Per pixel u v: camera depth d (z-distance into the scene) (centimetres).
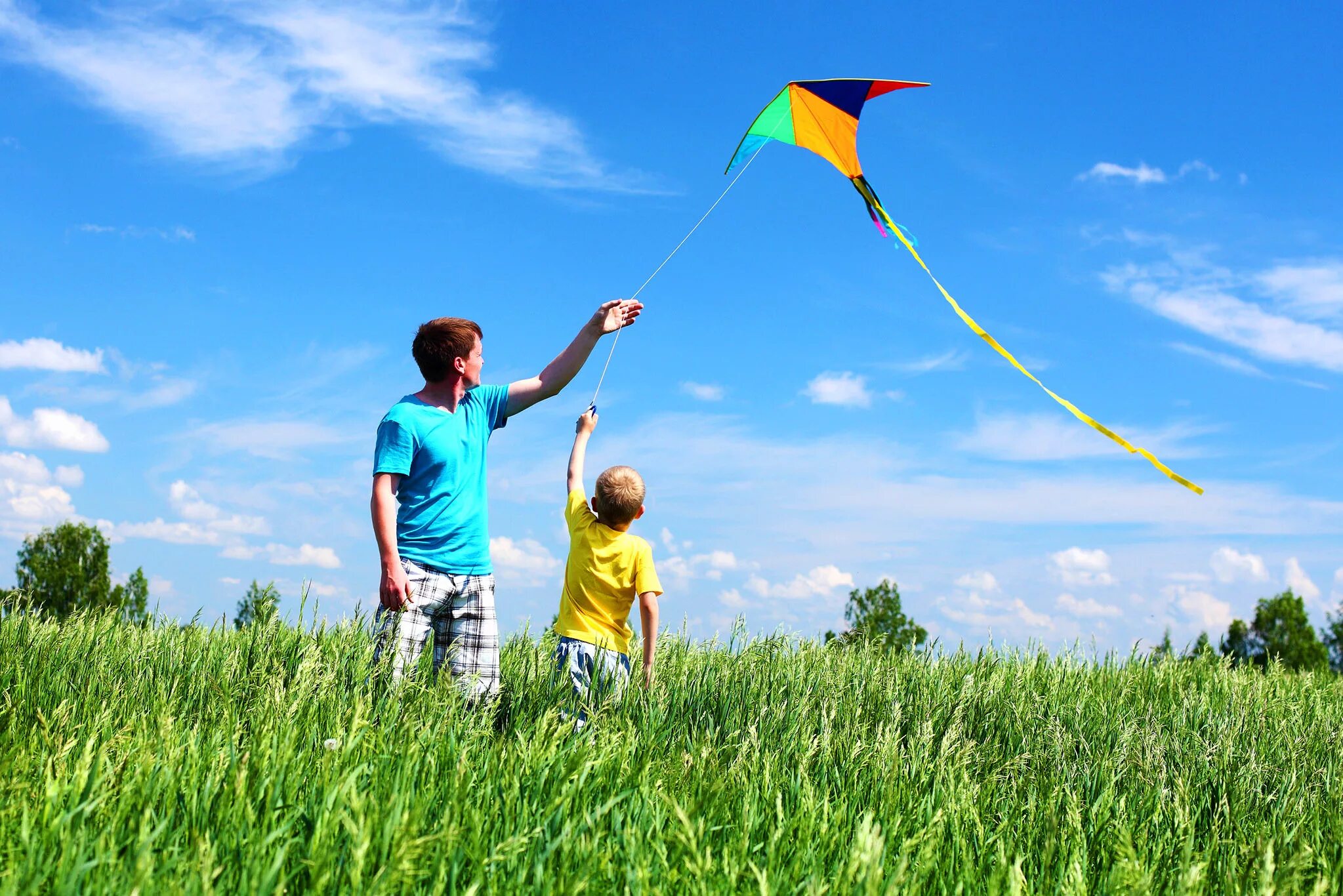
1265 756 426
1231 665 662
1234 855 268
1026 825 292
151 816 203
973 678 511
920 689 498
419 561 406
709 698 445
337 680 359
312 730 289
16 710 334
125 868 177
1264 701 561
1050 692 522
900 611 1931
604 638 429
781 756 353
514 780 241
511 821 220
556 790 240
